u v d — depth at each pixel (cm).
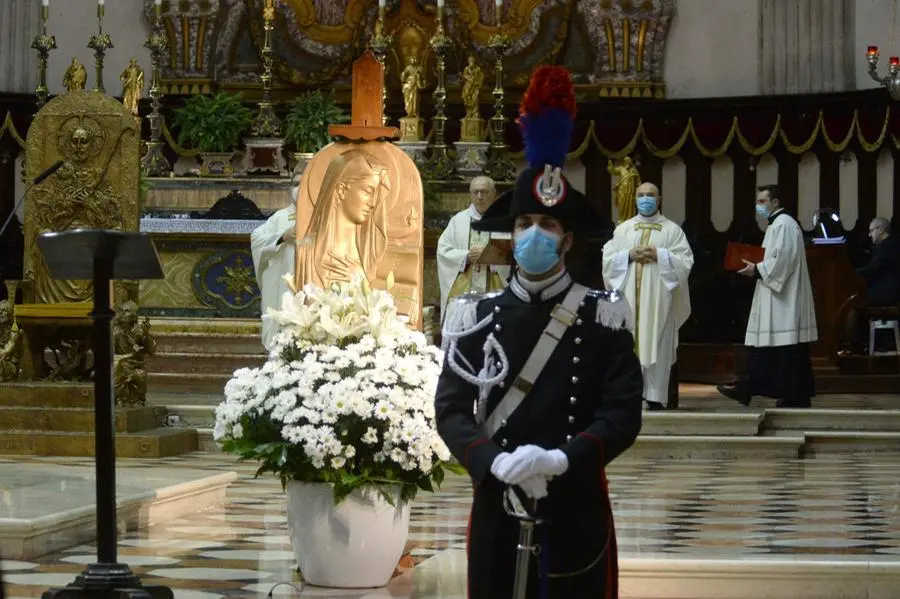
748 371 2798
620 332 867
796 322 2755
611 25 3753
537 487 823
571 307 866
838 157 3609
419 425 1283
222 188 3102
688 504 1859
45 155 2316
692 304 3650
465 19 3828
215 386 2939
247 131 3662
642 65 3759
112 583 1089
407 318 1402
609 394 856
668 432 2511
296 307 1370
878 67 3606
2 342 2327
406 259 2041
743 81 3762
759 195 2783
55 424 2256
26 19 3781
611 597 869
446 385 876
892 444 2567
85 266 1087
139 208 2322
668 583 1357
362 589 1312
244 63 3859
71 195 2305
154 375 2948
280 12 3834
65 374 2339
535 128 873
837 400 3005
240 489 2005
